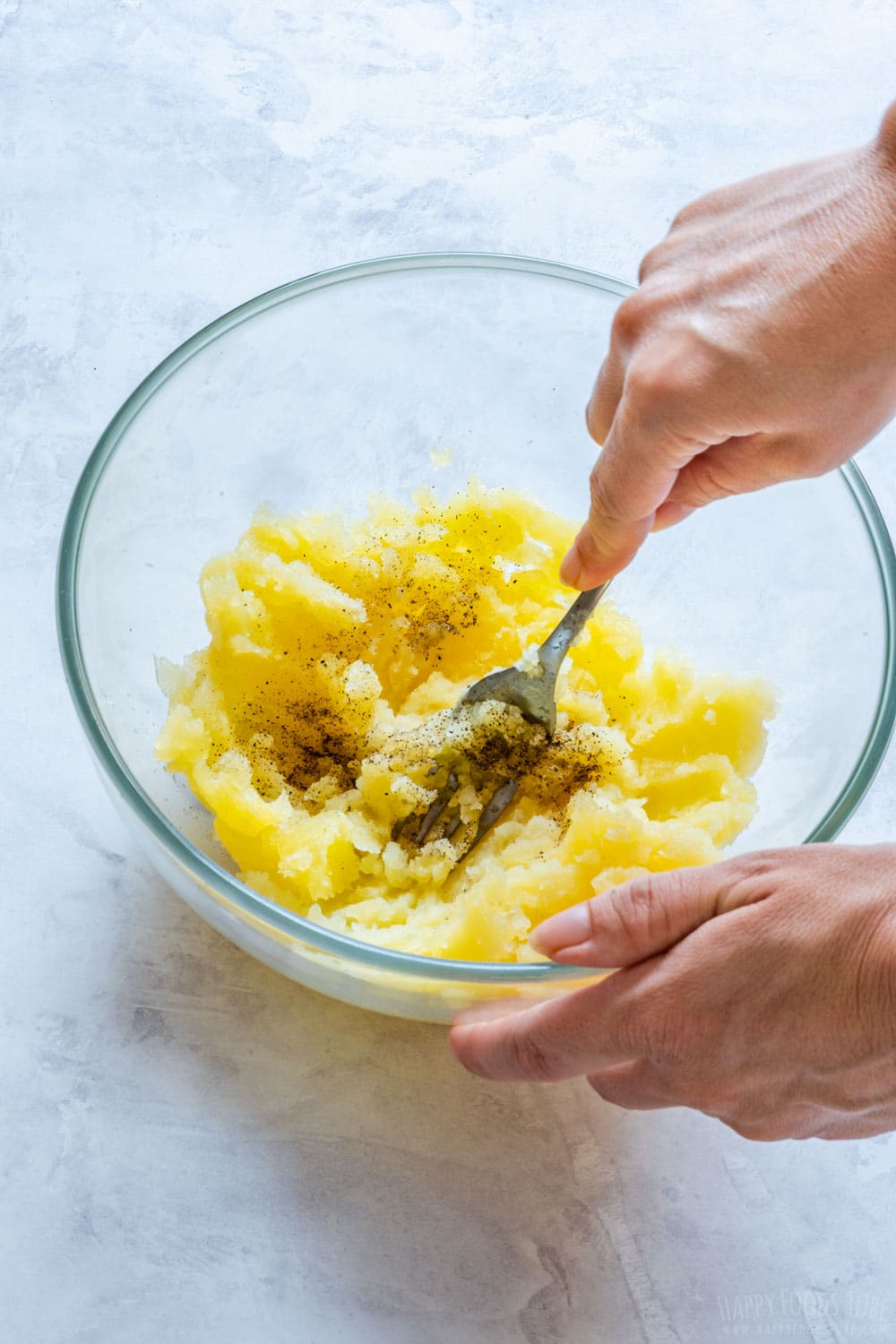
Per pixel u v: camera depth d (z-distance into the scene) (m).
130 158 0.74
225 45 0.77
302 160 0.75
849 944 0.47
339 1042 0.58
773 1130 0.52
